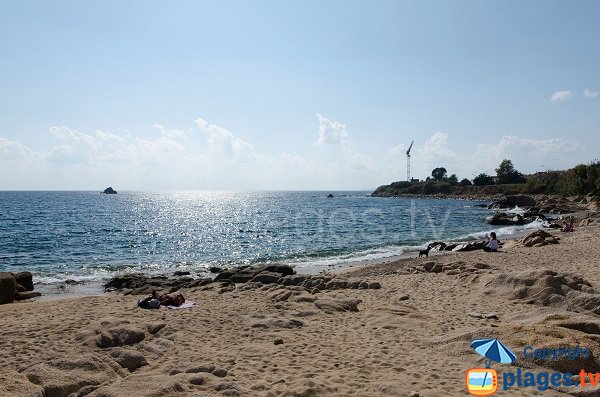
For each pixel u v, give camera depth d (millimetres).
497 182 141875
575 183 89812
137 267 26328
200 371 7383
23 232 45156
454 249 29203
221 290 15406
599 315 10430
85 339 9312
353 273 19766
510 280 12984
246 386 6723
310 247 34781
